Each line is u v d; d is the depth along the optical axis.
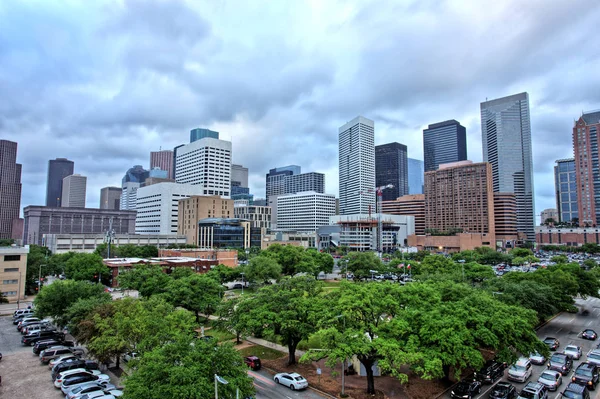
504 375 39.19
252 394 27.31
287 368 40.59
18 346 48.72
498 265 155.25
